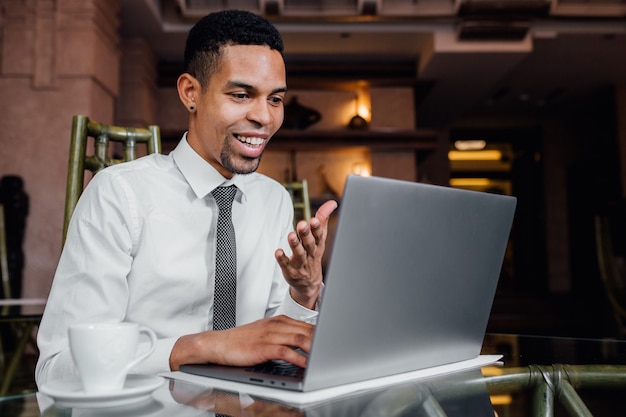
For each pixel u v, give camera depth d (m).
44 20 3.97
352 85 5.96
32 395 0.63
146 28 4.89
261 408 0.57
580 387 0.74
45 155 3.91
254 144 1.00
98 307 0.90
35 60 3.95
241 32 0.95
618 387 0.74
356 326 0.64
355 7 4.82
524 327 5.55
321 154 6.06
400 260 0.67
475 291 0.80
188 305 1.05
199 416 0.55
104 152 1.38
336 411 0.57
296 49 5.57
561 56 5.84
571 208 8.12
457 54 5.19
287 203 1.31
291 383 0.63
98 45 4.08
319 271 0.92
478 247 0.77
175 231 1.05
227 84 0.96
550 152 8.28
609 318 4.91
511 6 4.75
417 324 0.72
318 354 0.61
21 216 3.78
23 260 3.78
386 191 0.63
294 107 5.84
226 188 1.10
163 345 0.78
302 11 4.82
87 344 0.58
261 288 1.16
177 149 1.12
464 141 8.95
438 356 0.78
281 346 0.73
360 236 0.61
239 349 0.74
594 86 6.83
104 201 0.99
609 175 7.13
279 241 1.25
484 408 0.61
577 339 1.10
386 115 5.96
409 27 5.12
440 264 0.73
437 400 0.63
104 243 0.96
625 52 5.73
